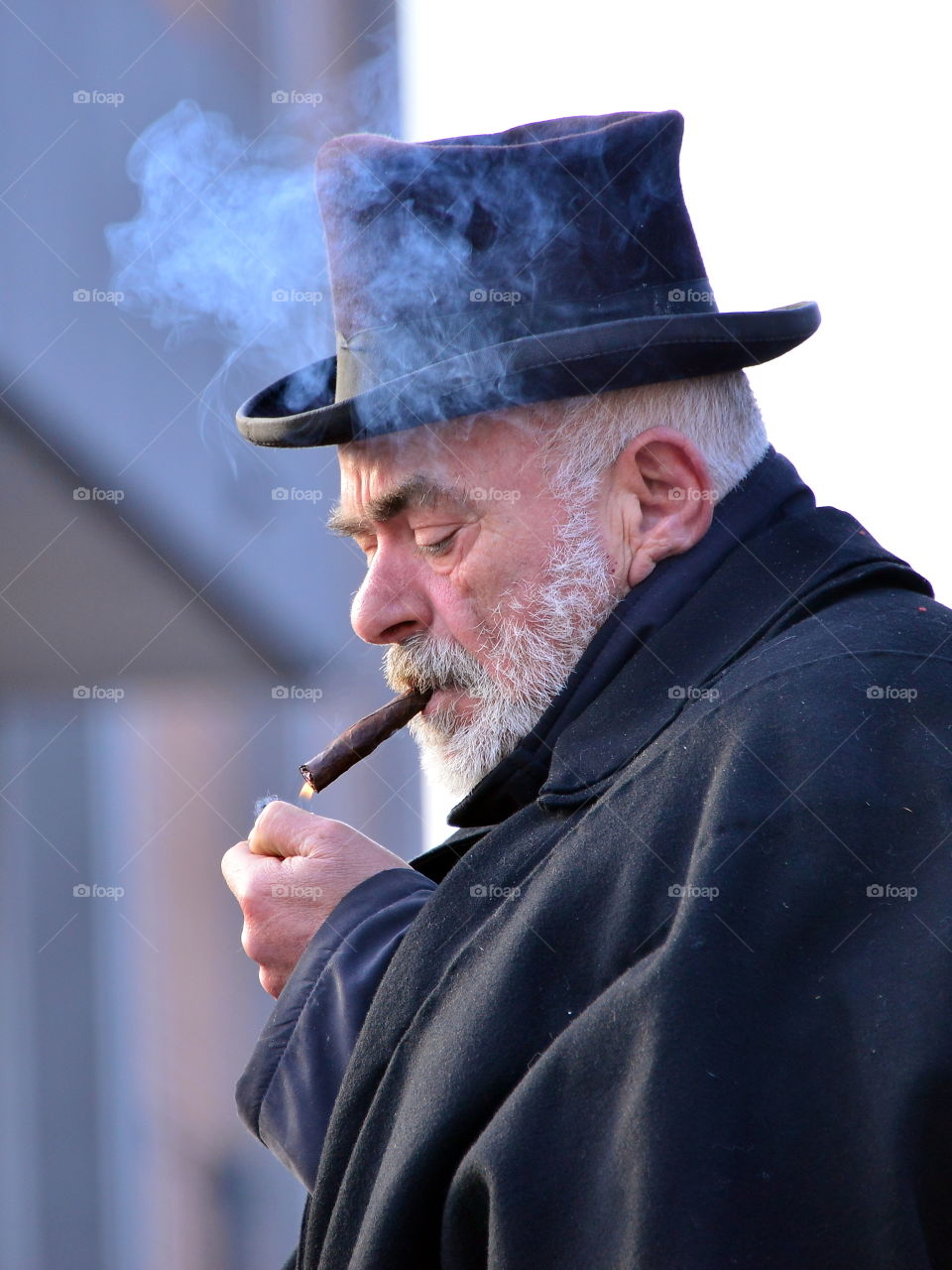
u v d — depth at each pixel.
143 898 15.98
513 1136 4.68
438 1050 5.23
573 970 5.09
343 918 6.44
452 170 6.57
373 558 6.83
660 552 6.26
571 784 5.78
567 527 6.30
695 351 6.14
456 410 6.24
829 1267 4.11
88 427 14.73
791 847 4.66
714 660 5.75
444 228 6.56
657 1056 4.40
